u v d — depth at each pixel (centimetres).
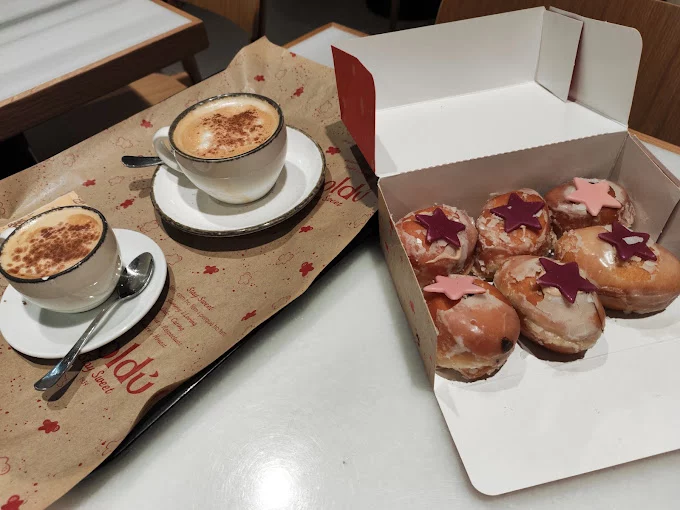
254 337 63
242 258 71
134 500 51
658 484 49
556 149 70
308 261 69
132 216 79
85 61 108
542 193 77
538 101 83
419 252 64
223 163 66
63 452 52
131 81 112
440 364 57
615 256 60
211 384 59
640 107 89
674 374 56
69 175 86
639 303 59
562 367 57
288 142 85
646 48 83
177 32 114
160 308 66
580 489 49
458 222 66
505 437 52
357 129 73
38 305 60
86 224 64
